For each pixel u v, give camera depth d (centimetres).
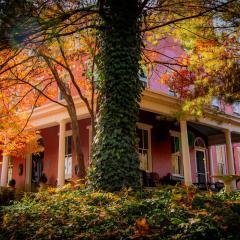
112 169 758
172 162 1886
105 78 831
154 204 570
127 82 820
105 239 507
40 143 1917
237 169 2419
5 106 1279
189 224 452
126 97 811
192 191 650
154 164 1773
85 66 1502
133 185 755
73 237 548
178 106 1548
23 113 1498
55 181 1780
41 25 714
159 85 1800
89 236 522
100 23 896
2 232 688
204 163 2111
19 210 730
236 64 1072
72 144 1761
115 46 838
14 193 1083
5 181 1730
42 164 1905
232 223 457
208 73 1141
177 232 464
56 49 1202
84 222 576
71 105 1220
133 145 796
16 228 661
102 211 586
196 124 1859
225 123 1831
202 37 1076
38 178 1892
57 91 1594
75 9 839
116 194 704
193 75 1301
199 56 1203
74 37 1173
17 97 1352
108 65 834
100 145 790
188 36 1130
